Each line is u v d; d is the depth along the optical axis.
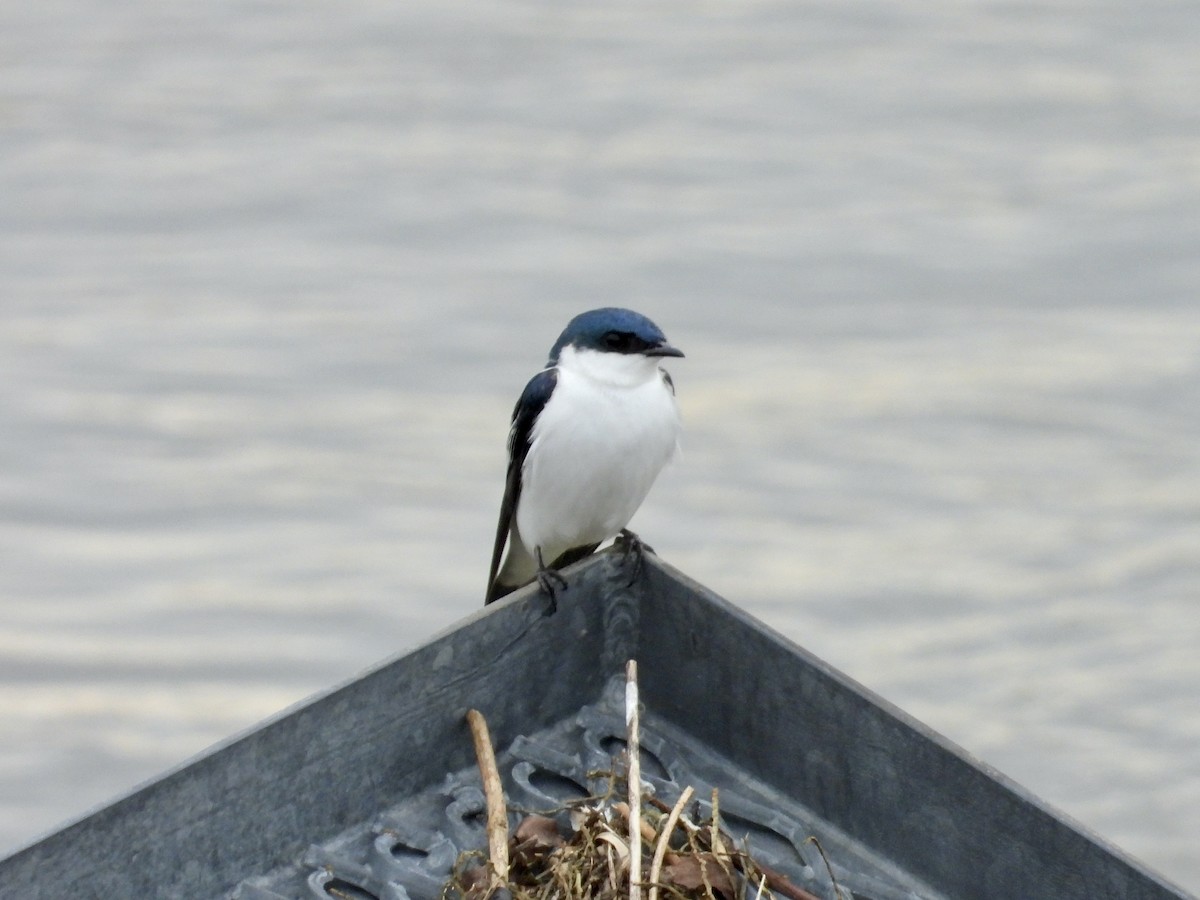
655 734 11.48
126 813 9.63
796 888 10.11
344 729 10.45
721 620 11.19
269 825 10.25
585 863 9.95
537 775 11.18
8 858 9.26
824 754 10.80
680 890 9.78
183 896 9.98
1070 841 9.71
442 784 10.99
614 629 11.59
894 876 10.45
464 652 10.92
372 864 10.41
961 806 10.16
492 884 9.87
